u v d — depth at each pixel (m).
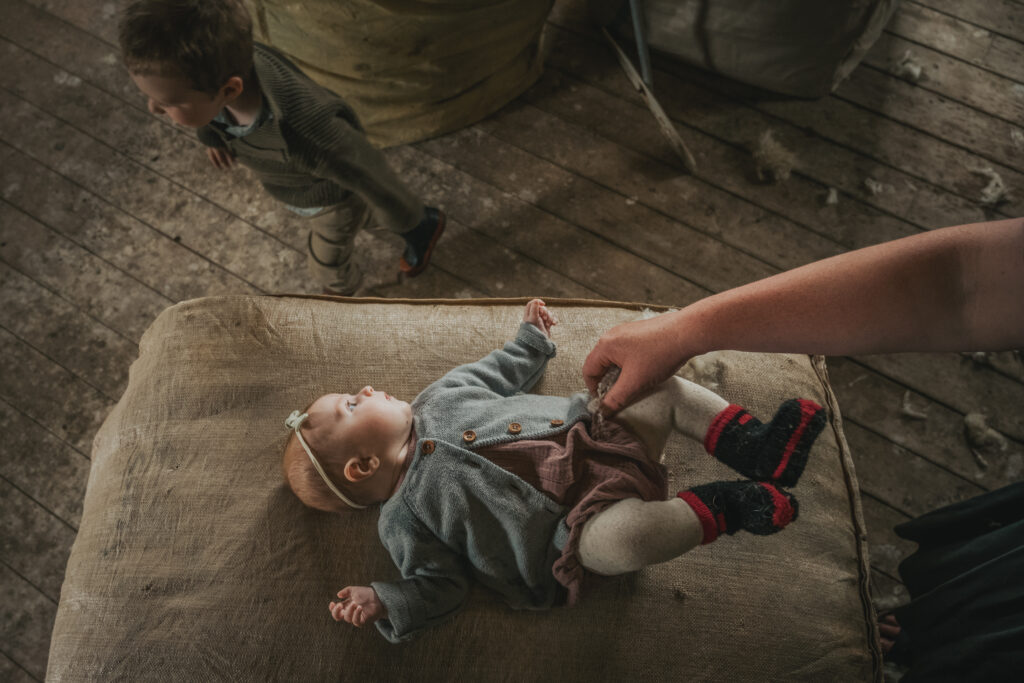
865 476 2.12
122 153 2.68
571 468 1.30
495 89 2.55
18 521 2.16
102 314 2.43
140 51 1.23
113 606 1.38
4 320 2.43
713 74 2.68
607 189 2.54
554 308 1.75
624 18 2.59
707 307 0.91
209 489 1.47
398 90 2.30
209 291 2.44
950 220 2.42
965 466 2.10
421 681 1.36
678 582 1.40
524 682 1.36
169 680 1.33
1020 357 2.21
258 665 1.34
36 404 2.31
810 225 2.44
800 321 0.80
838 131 2.56
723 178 2.53
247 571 1.40
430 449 1.36
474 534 1.32
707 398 1.28
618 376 1.16
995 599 1.14
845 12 2.14
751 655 1.36
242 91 1.41
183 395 1.56
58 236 2.55
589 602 1.39
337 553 1.43
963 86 2.60
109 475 1.52
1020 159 2.49
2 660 2.02
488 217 2.51
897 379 2.21
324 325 1.67
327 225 1.92
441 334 1.68
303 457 1.37
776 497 1.14
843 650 1.39
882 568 2.01
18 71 2.84
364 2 1.89
